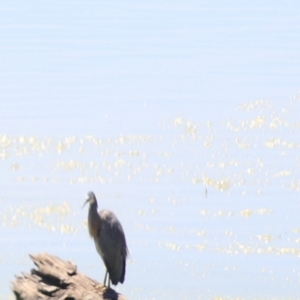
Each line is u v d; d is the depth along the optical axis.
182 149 28.06
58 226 22.31
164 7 48.75
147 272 20.16
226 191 24.83
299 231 22.22
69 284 14.14
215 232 22.22
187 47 40.00
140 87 34.56
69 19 45.53
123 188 24.98
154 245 21.36
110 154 27.64
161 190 24.83
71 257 20.73
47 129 29.88
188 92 33.94
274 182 25.44
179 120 30.80
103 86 34.53
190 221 22.84
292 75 35.75
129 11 47.81
